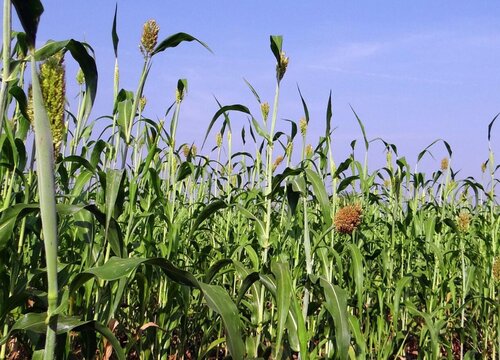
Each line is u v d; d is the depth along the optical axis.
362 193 4.08
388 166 4.53
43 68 1.73
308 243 2.54
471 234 4.73
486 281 4.32
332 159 3.30
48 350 1.45
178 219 3.76
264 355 2.92
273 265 2.17
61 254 2.93
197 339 3.99
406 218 4.29
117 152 2.56
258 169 4.36
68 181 3.11
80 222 2.37
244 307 3.60
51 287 1.39
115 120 2.79
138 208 3.87
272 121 2.99
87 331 2.02
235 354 1.60
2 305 2.04
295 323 2.48
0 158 2.47
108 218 1.90
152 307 3.54
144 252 3.12
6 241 1.67
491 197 4.52
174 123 3.59
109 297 2.21
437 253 3.69
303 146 3.58
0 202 2.45
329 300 2.19
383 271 3.76
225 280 4.18
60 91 1.73
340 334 2.13
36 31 1.30
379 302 3.31
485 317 4.06
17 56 2.75
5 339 1.64
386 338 3.29
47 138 1.31
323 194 2.54
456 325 4.28
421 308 4.70
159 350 3.10
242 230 4.57
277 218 4.31
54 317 1.45
